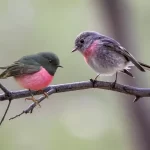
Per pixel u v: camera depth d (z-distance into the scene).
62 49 15.27
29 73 6.79
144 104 12.54
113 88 7.50
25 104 14.91
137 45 12.91
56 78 15.19
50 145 15.26
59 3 14.95
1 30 15.53
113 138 15.46
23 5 15.40
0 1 15.48
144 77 12.27
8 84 14.02
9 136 14.95
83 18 14.77
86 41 9.12
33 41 15.42
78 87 7.35
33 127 15.38
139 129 12.62
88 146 15.27
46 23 15.27
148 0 13.48
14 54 15.46
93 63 8.98
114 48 8.76
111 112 15.88
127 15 12.88
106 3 12.81
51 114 15.98
